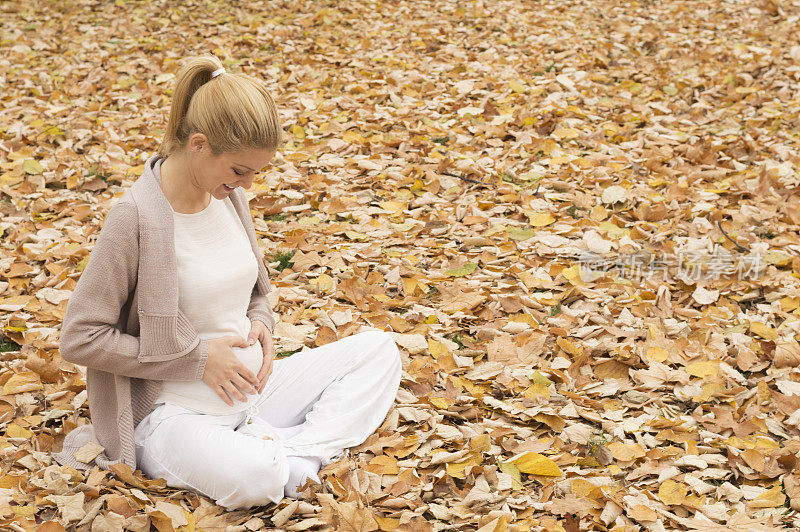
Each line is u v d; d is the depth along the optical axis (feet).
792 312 13.33
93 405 9.28
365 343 10.50
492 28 28.99
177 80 8.36
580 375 11.92
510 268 14.46
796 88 22.77
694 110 21.50
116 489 9.08
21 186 17.56
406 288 14.06
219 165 8.30
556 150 19.21
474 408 11.10
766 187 17.01
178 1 32.71
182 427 8.97
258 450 8.85
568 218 16.25
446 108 21.95
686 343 12.50
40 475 9.44
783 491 9.71
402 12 30.94
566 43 27.27
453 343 12.58
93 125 21.03
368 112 21.65
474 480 9.75
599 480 9.70
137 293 8.61
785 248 15.03
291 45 27.58
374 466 9.85
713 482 10.00
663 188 17.52
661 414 11.14
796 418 10.70
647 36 27.96
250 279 9.37
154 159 8.80
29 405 11.02
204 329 9.15
